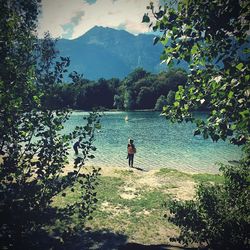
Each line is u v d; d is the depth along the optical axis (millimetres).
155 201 17453
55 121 7887
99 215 14812
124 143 47719
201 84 6172
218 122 5691
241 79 5121
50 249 8484
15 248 7066
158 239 12664
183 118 6465
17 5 7801
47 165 7973
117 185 20641
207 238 9141
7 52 7730
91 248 11352
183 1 5418
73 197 16719
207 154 37656
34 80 7918
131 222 14414
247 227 8547
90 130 8117
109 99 180875
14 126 7668
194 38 5633
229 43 5730
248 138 5781
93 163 32219
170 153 38750
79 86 8188
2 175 7395
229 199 9555
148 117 113375
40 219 7645
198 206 9664
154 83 161875
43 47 7930
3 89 7438
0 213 6938
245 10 5102
